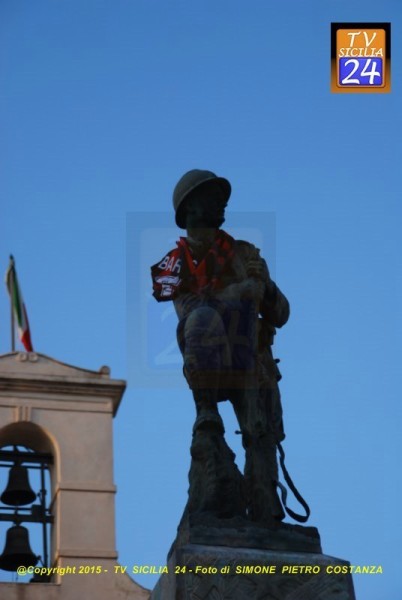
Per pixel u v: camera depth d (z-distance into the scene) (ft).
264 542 50.47
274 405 54.95
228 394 54.34
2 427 110.01
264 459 53.26
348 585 49.55
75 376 113.70
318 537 51.26
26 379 112.57
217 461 52.31
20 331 120.57
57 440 110.01
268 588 48.96
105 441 110.93
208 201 55.36
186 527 50.88
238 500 51.96
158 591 50.65
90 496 107.04
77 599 100.22
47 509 107.14
